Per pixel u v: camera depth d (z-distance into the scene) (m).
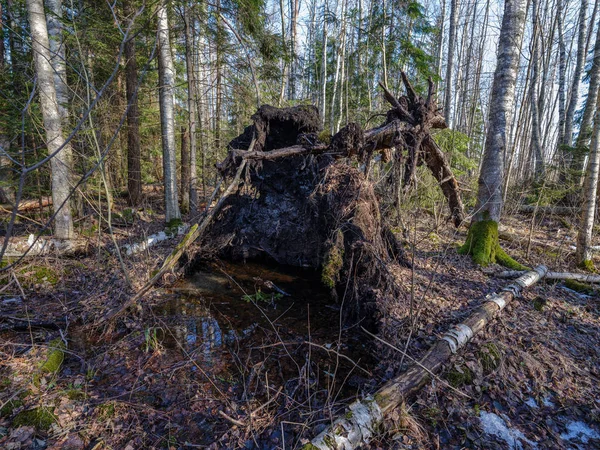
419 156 5.57
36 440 2.57
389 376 3.47
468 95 18.97
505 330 4.25
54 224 6.53
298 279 6.47
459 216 6.53
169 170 8.82
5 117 6.75
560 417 3.02
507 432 2.81
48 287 5.29
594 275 6.13
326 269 5.03
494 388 3.30
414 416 2.91
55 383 3.23
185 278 6.38
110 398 3.12
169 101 8.73
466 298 5.09
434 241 7.81
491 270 6.24
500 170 6.80
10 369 3.29
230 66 10.13
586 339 4.23
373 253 4.87
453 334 3.75
